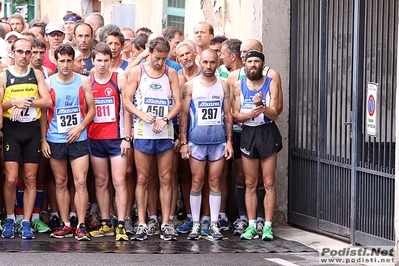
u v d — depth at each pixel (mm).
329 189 20859
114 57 22109
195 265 17641
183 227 21469
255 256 18641
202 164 20516
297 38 22172
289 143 22391
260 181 21422
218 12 25906
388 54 18719
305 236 21031
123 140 20594
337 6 20531
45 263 17641
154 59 20000
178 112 20359
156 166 21125
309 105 21688
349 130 20094
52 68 22859
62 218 20781
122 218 20516
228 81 21094
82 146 20469
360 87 19484
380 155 18891
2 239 20219
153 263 17781
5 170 20375
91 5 41969
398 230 17203
